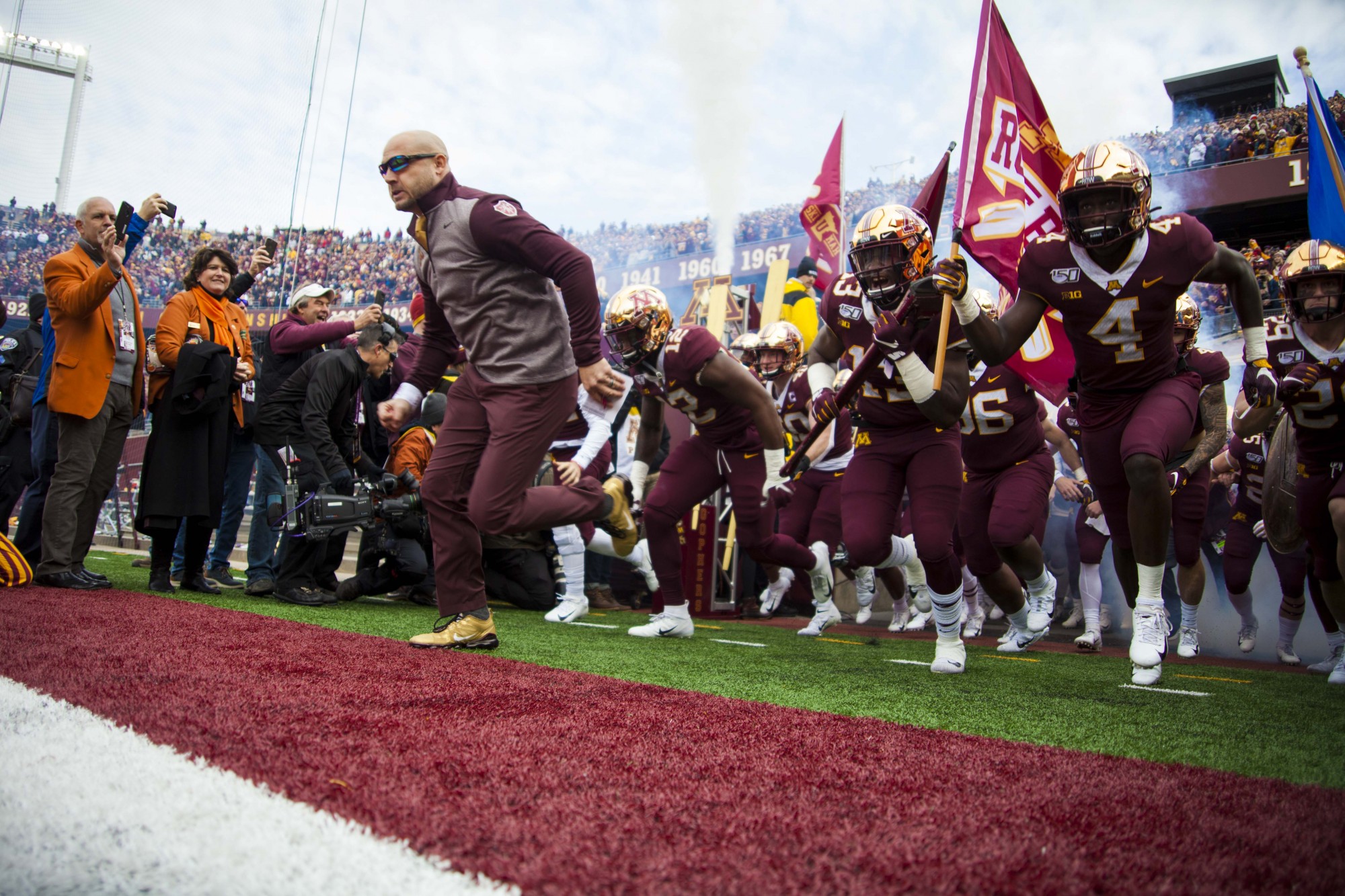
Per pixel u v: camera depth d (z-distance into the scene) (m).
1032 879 1.10
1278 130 14.27
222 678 2.23
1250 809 1.50
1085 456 3.61
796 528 5.79
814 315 9.34
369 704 2.03
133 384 4.82
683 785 1.47
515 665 2.85
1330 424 3.74
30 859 1.05
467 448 3.22
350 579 5.50
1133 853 1.22
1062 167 4.36
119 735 1.59
